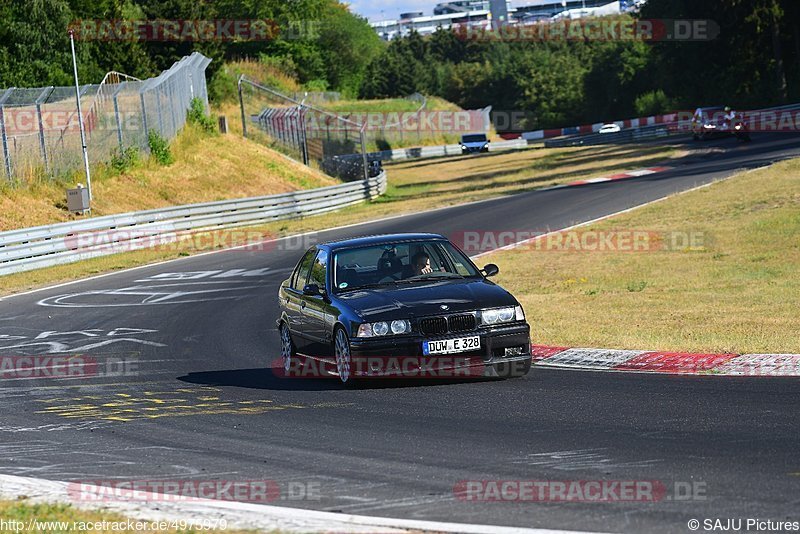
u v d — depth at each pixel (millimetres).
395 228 110688
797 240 78062
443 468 25391
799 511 20250
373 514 21531
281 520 20844
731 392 33156
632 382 36312
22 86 183750
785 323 47594
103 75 199375
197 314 65750
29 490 24688
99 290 81125
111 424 34312
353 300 38594
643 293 62500
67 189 125062
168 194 145125
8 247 95062
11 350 55062
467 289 38594
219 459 27984
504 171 197875
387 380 39312
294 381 41875
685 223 92875
